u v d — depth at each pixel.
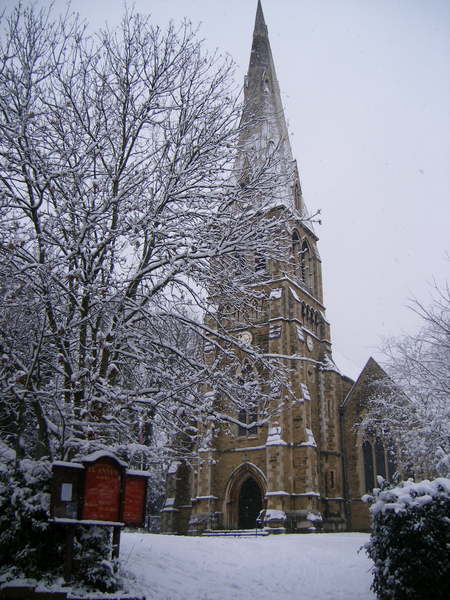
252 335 39.25
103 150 15.38
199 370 15.65
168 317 16.16
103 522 10.84
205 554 18.36
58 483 10.62
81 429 12.98
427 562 10.93
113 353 15.03
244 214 16.48
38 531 10.83
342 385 45.66
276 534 31.86
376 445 40.62
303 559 19.00
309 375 40.84
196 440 15.80
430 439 25.31
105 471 11.17
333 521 37.03
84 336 14.15
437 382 24.20
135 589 11.65
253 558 18.86
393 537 11.42
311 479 34.38
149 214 14.81
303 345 39.66
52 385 14.18
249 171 17.78
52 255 14.05
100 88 15.96
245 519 36.47
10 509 10.77
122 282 14.05
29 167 14.45
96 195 14.73
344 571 16.75
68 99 15.54
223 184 16.45
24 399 11.78
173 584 13.20
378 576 11.83
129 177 15.30
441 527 11.12
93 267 14.03
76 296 13.52
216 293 16.81
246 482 37.28
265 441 36.19
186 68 16.72
